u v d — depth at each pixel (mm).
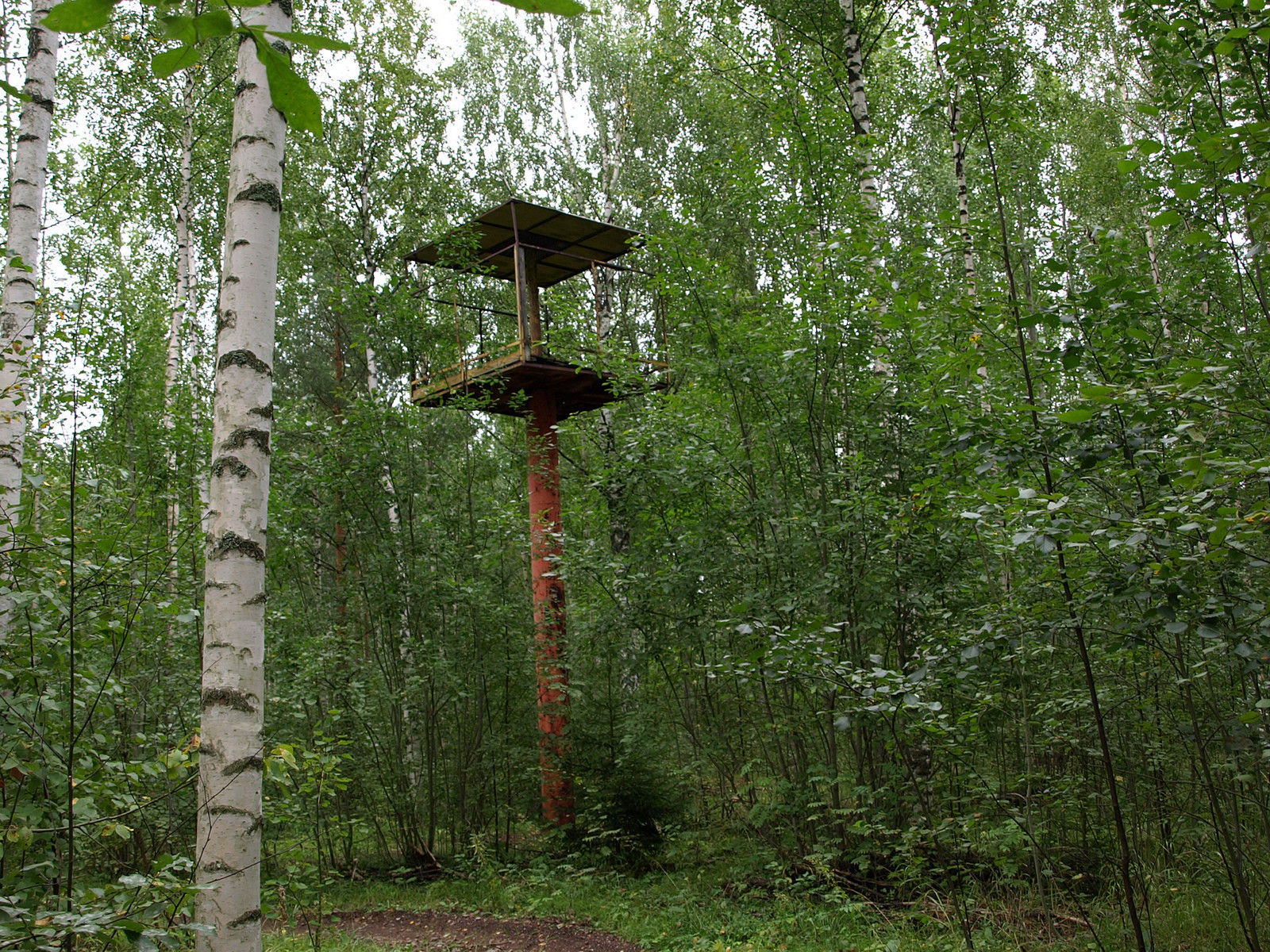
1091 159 12711
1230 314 5480
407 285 12211
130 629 4441
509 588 11000
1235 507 3441
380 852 10367
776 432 8188
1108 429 4172
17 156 6195
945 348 5570
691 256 8305
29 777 3496
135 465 10438
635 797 9820
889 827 7270
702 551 8211
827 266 7895
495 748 10383
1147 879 5785
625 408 12148
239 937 2984
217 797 3047
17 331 5871
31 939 2527
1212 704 4625
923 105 11398
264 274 3439
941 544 6957
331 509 10797
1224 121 4516
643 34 15961
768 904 7441
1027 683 6211
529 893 8812
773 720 8023
